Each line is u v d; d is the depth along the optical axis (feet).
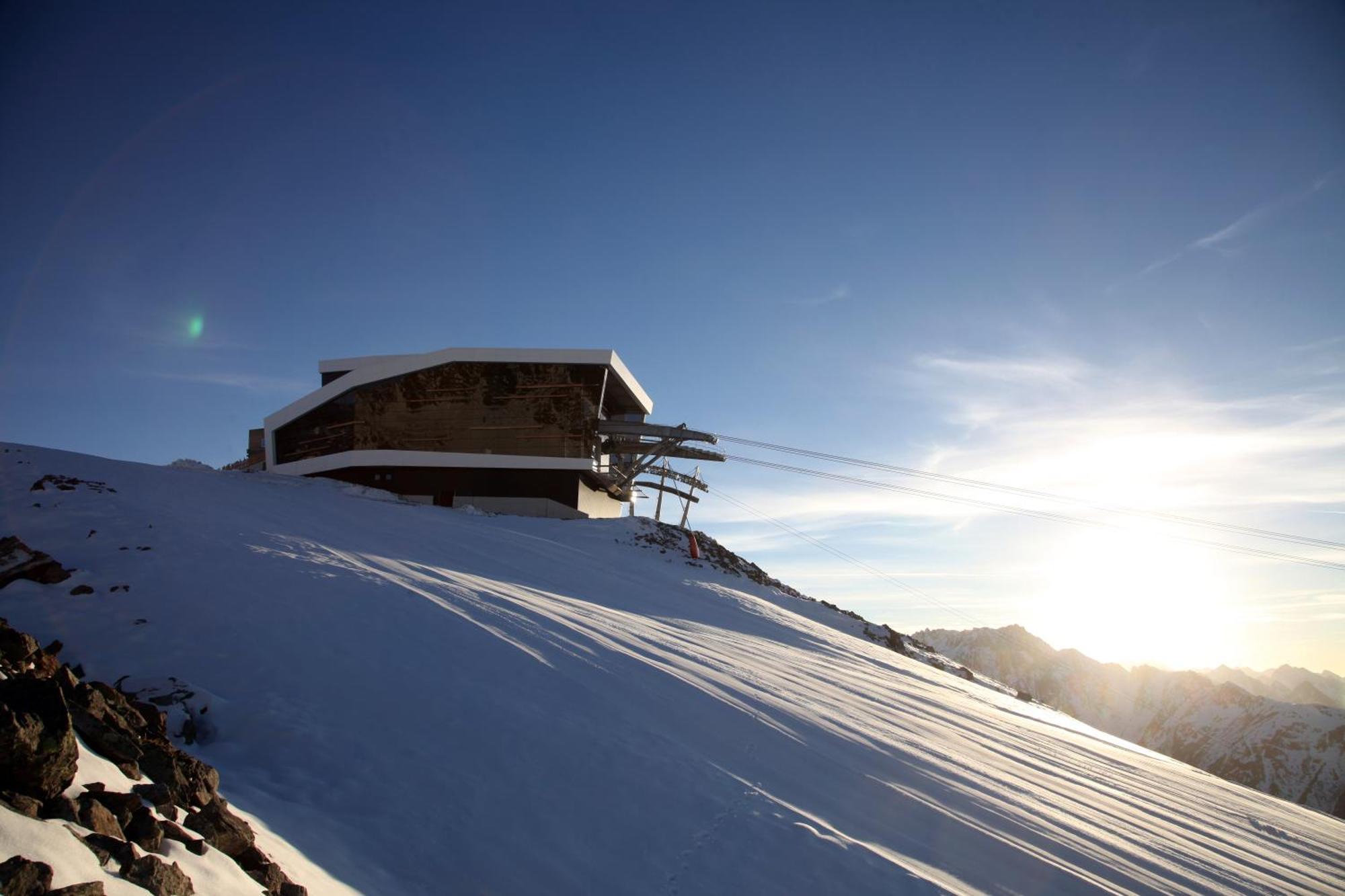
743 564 127.24
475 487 144.05
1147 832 41.39
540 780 34.42
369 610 49.14
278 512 88.69
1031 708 90.33
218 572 51.16
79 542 53.16
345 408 153.07
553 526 120.98
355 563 61.26
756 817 33.96
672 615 78.13
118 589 45.50
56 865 14.66
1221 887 36.09
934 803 38.78
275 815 27.09
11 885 13.11
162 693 34.50
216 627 42.78
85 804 18.02
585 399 143.54
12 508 60.34
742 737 42.19
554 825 31.68
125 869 16.30
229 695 36.70
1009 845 35.68
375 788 31.63
